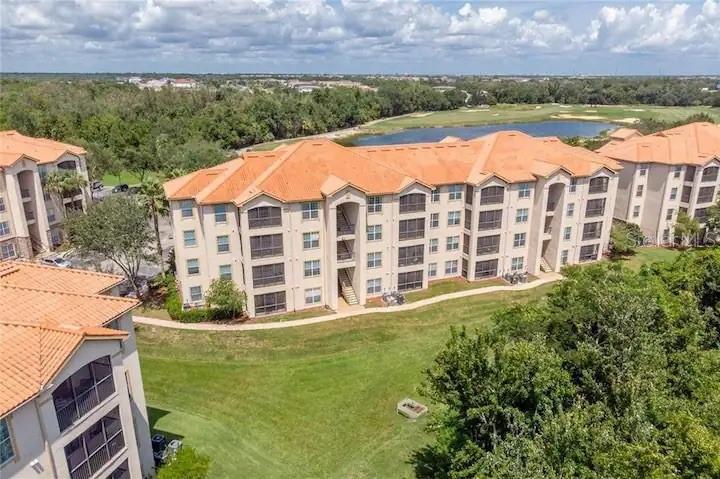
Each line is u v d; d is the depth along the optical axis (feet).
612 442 71.31
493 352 88.07
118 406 85.40
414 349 153.28
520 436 78.13
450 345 87.20
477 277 200.44
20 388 67.46
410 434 118.32
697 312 115.44
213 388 134.92
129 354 96.17
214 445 113.91
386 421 123.13
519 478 69.31
